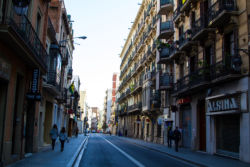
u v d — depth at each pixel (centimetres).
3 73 970
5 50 984
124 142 3241
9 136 1053
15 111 1210
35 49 1259
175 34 2573
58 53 1952
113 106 10350
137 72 4544
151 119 3447
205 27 1762
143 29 4275
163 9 2867
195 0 2033
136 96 4625
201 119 1970
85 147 2216
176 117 2430
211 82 1619
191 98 2089
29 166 977
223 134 1608
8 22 895
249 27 1371
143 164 1189
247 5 1395
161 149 2048
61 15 2644
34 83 1327
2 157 970
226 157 1515
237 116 1466
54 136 1772
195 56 2045
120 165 1141
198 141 1959
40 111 1725
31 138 1435
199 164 1208
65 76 3278
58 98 2545
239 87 1420
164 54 2695
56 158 1268
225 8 1483
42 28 1568
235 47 1462
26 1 930
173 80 2588
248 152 1304
